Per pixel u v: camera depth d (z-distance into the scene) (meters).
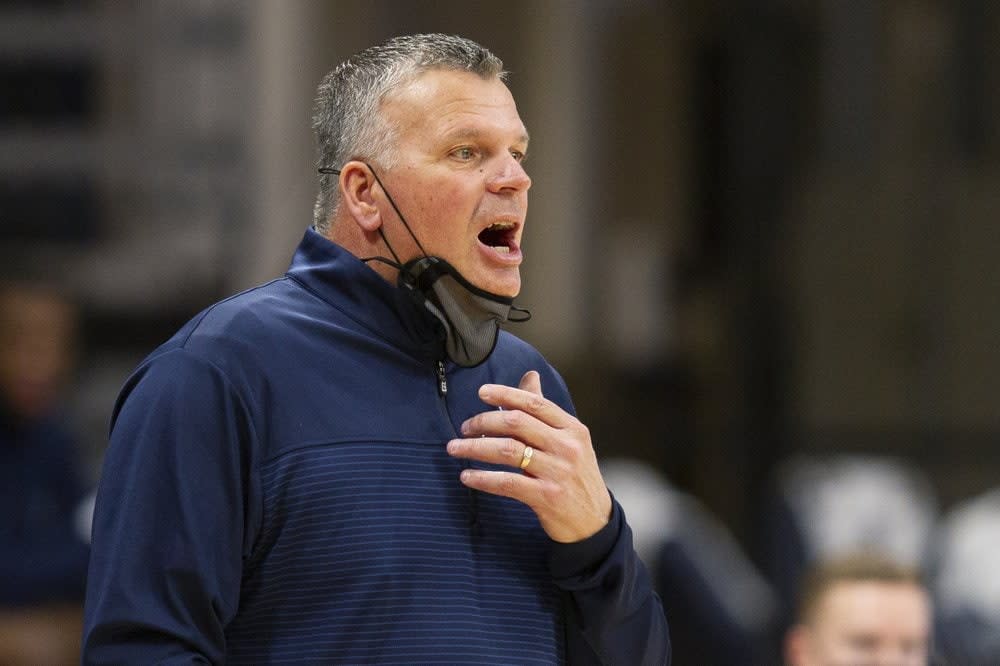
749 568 17.66
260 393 5.84
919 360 23.80
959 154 24.06
